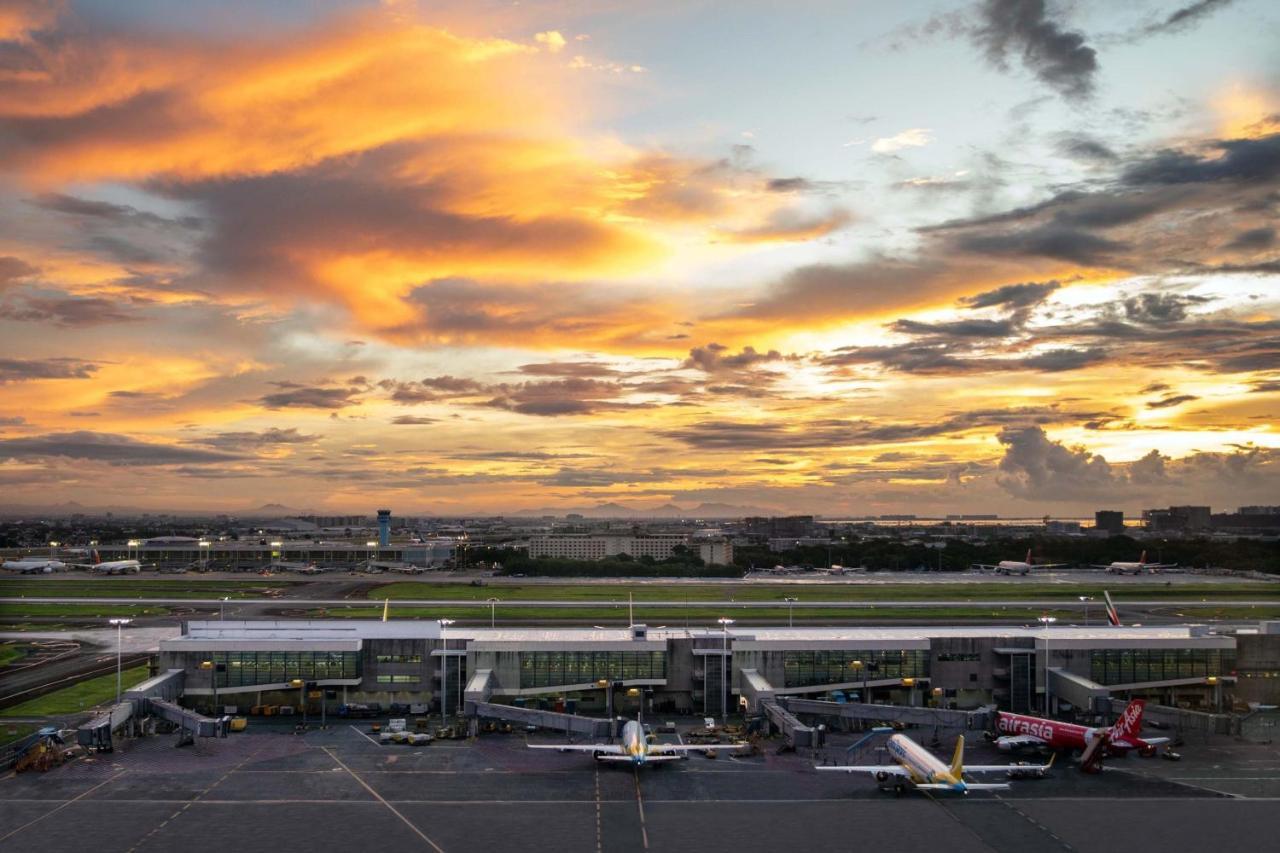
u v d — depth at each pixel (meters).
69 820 111.50
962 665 176.38
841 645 173.12
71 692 183.75
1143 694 179.50
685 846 104.75
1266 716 170.25
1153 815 115.31
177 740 148.12
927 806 118.19
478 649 168.75
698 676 170.25
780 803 119.38
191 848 103.12
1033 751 143.62
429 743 146.88
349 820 112.12
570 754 141.50
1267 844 105.94
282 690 172.12
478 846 104.38
